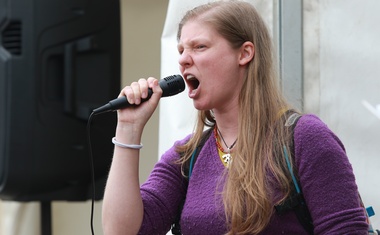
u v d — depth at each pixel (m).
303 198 3.03
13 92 5.54
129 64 6.64
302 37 4.26
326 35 4.24
